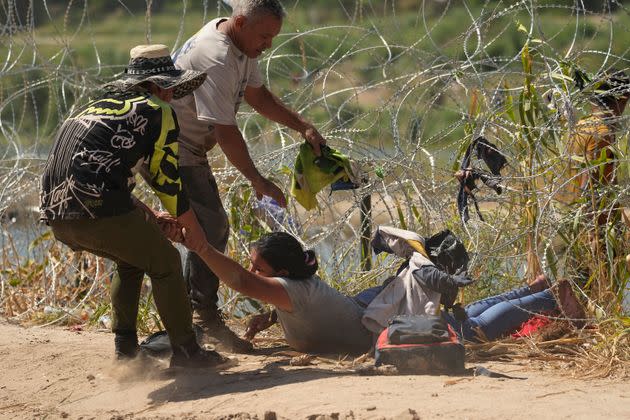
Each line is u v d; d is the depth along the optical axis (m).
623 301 12.40
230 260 10.68
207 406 9.70
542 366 10.91
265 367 11.12
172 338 10.68
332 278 14.33
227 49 10.99
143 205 10.43
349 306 11.51
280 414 9.12
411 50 14.53
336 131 14.32
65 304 15.64
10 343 12.58
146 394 10.32
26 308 15.45
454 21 38.69
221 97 11.01
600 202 12.71
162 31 49.22
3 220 16.34
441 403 9.07
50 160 10.05
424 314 11.34
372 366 10.62
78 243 10.13
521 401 9.18
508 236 13.92
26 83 16.97
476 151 13.20
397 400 9.19
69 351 12.12
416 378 10.14
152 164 9.91
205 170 11.64
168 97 10.16
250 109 16.88
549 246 13.05
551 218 13.05
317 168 12.16
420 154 14.45
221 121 11.01
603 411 8.86
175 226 10.39
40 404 10.39
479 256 13.51
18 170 16.12
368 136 14.92
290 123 12.15
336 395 9.50
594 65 13.89
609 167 12.81
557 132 13.11
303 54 15.93
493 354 11.44
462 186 13.09
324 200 14.81
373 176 14.32
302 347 11.77
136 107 9.86
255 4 10.88
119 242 9.95
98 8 56.00
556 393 9.53
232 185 14.39
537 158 13.05
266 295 10.96
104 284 15.40
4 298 15.62
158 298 10.41
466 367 10.87
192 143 11.47
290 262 11.21
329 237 14.66
